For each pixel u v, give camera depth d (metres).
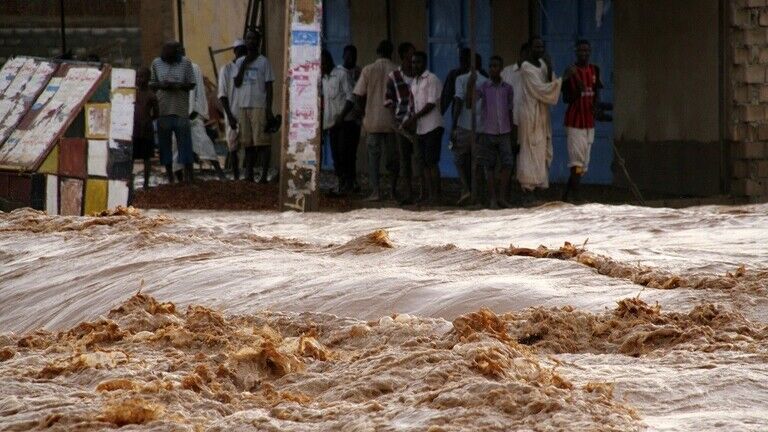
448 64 57.03
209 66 68.88
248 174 52.09
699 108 46.41
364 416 11.20
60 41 69.38
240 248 25.45
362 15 59.25
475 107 42.47
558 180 53.72
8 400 12.12
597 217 31.16
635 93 50.44
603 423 10.88
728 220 30.03
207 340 15.42
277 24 58.66
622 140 51.38
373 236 24.94
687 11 46.69
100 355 13.98
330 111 50.16
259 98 51.03
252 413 11.53
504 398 11.22
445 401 11.31
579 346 16.38
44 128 37.25
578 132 44.41
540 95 43.69
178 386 12.53
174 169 52.84
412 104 44.56
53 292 23.70
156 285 22.52
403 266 22.66
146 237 25.91
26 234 28.98
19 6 69.38
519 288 19.59
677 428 11.15
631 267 21.61
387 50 46.69
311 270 22.25
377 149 46.41
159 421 11.27
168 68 50.12
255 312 19.73
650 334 16.09
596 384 12.31
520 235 29.20
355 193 49.66
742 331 16.50
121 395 12.12
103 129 37.09
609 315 17.34
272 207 44.19
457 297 19.52
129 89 37.28
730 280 19.97
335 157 49.06
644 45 49.56
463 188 44.16
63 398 12.16
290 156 41.97
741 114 45.25
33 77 38.81
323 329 16.83
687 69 46.97
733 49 44.97
